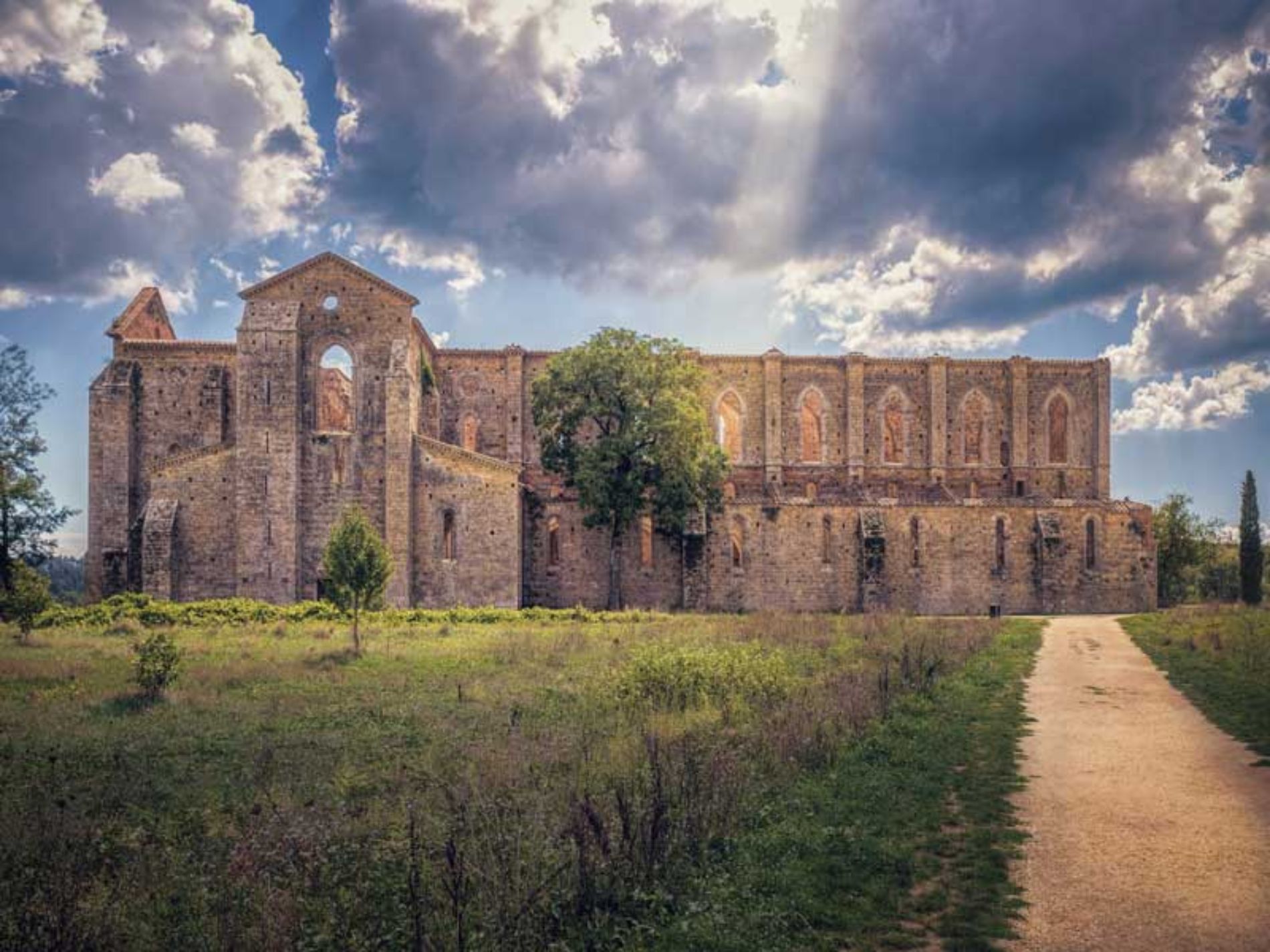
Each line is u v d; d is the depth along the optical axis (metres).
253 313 62.56
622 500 62.97
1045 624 55.91
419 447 62.50
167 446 68.69
